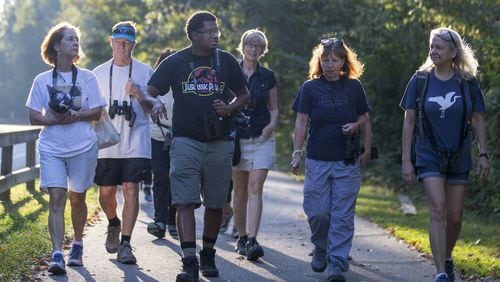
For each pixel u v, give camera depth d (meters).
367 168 32.88
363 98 11.35
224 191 10.80
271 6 38.81
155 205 14.55
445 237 10.29
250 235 12.77
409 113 10.59
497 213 20.53
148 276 11.23
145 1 46.31
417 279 11.67
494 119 19.81
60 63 11.17
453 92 10.43
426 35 25.69
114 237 12.51
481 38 19.11
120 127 12.18
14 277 10.52
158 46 45.22
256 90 12.95
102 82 12.32
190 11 44.00
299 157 11.33
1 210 15.97
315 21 36.91
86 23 73.75
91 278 10.91
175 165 10.43
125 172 12.13
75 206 11.46
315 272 11.93
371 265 12.76
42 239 13.17
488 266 12.35
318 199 11.30
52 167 10.96
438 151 10.35
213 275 11.35
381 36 28.70
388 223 18.12
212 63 10.51
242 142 12.93
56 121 10.95
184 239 10.41
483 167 10.63
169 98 14.55
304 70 37.94
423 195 26.59
